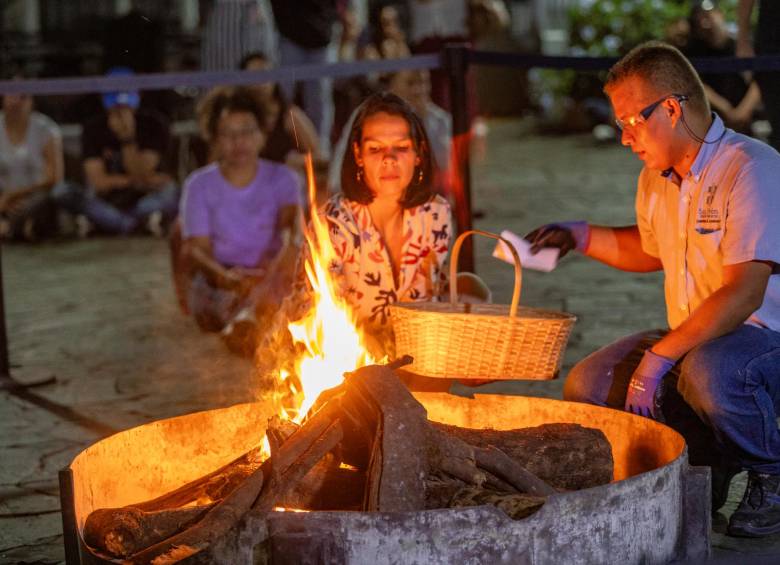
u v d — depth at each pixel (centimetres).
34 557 335
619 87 323
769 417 317
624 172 1147
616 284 668
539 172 1175
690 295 336
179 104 1164
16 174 947
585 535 251
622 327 570
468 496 261
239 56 1013
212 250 605
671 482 268
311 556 243
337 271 363
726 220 319
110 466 299
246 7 1010
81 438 445
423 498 259
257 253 602
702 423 340
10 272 810
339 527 242
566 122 1545
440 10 1050
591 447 289
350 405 277
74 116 1179
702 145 322
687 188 328
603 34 1539
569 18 1576
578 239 365
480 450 272
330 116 1095
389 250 367
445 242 370
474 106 1309
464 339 314
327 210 365
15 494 387
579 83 1529
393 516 240
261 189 598
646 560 262
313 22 959
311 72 504
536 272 710
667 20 1513
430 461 267
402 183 352
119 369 540
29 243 942
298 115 862
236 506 253
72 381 524
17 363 555
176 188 975
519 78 1795
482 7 1065
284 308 372
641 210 352
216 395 493
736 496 357
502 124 1702
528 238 364
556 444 288
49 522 363
